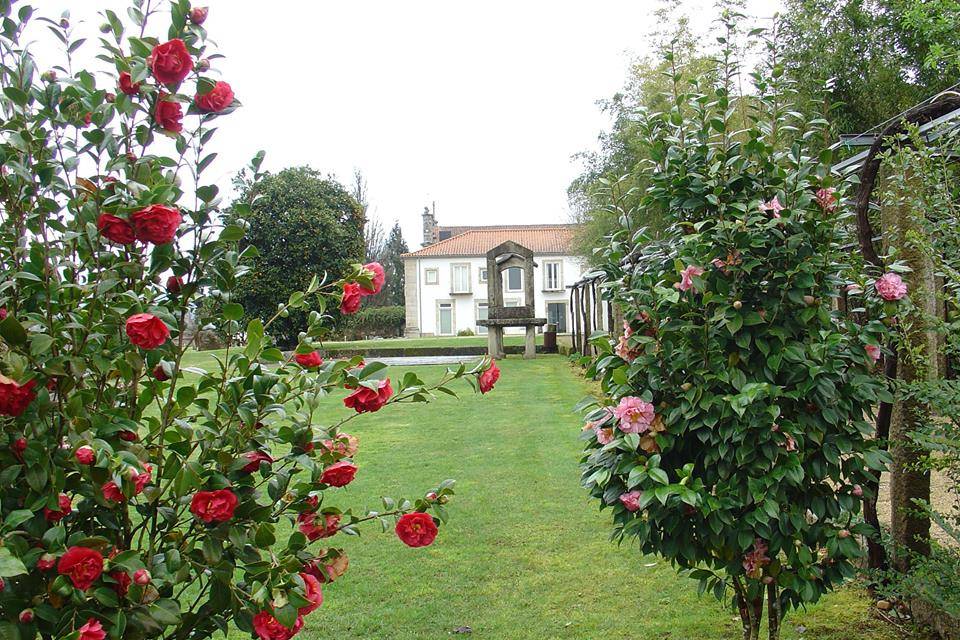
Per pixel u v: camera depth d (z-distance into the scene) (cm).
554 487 528
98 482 166
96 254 178
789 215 242
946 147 284
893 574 285
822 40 1445
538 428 771
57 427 169
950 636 277
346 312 209
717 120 257
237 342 243
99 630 146
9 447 160
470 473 577
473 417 855
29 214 178
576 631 309
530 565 383
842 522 256
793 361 243
